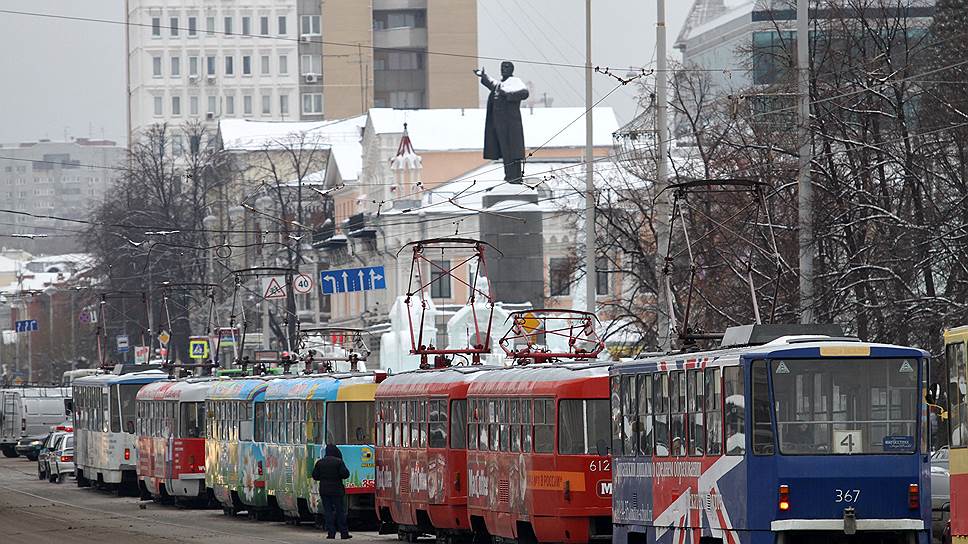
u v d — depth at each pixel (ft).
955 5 338.95
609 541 203.51
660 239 323.57
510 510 216.74
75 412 428.15
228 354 613.11
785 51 369.71
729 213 346.54
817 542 159.74
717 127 398.42
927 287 298.76
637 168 463.42
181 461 345.72
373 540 253.44
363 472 269.85
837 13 349.41
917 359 160.97
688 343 192.75
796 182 307.99
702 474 169.17
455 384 236.22
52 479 460.96
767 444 159.74
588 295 361.92
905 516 159.74
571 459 202.90
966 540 152.05
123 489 395.34
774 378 160.15
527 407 212.02
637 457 185.68
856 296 297.94
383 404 260.83
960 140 302.04
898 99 318.04
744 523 160.86
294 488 282.97
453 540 240.32
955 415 154.20
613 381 192.95
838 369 160.35
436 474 238.89
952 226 290.56
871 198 306.55
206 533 271.28
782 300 313.94
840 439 159.74
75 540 257.96
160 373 398.42
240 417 314.76
